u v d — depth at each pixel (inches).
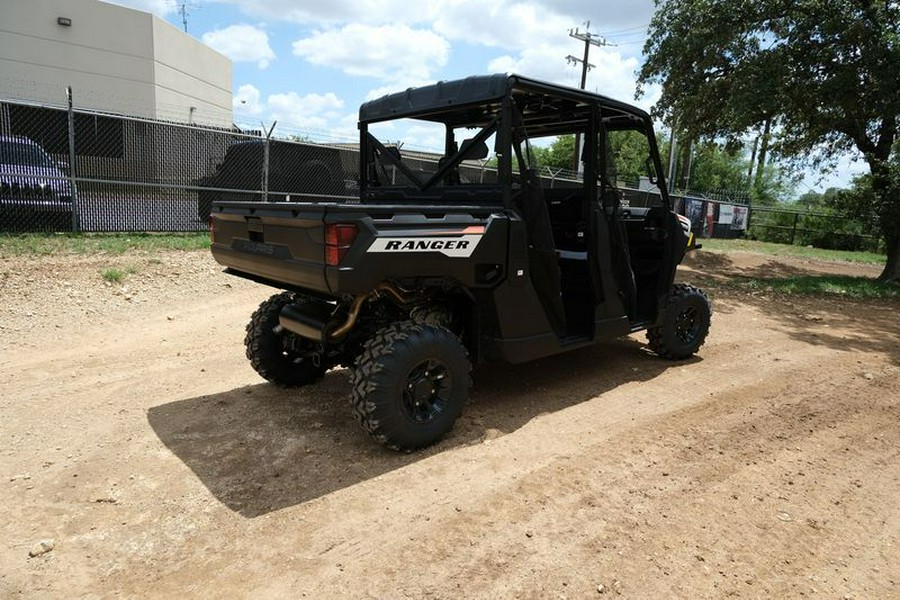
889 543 118.3
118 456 143.6
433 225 143.5
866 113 478.6
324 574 103.0
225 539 112.4
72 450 146.3
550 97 174.4
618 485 135.0
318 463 141.6
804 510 128.6
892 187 502.0
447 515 121.0
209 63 1174.3
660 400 191.8
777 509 128.3
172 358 218.4
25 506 122.2
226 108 1261.1
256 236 156.2
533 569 105.2
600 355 242.7
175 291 306.0
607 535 115.8
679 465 146.3
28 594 97.5
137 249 361.4
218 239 174.2
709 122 571.5
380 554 108.5
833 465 150.8
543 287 172.6
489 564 106.2
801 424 176.4
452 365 148.9
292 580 101.6
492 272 158.7
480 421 168.6
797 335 295.1
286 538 112.8
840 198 557.0
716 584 103.3
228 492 128.4
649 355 245.0
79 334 239.8
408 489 130.7
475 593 98.9
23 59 872.9
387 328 145.3
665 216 214.7
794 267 663.8
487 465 142.4
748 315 344.8
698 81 532.1
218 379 198.5
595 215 184.2
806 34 458.9
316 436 156.1
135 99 973.8
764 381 215.9
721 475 142.3
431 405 149.7
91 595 97.7
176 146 422.0
